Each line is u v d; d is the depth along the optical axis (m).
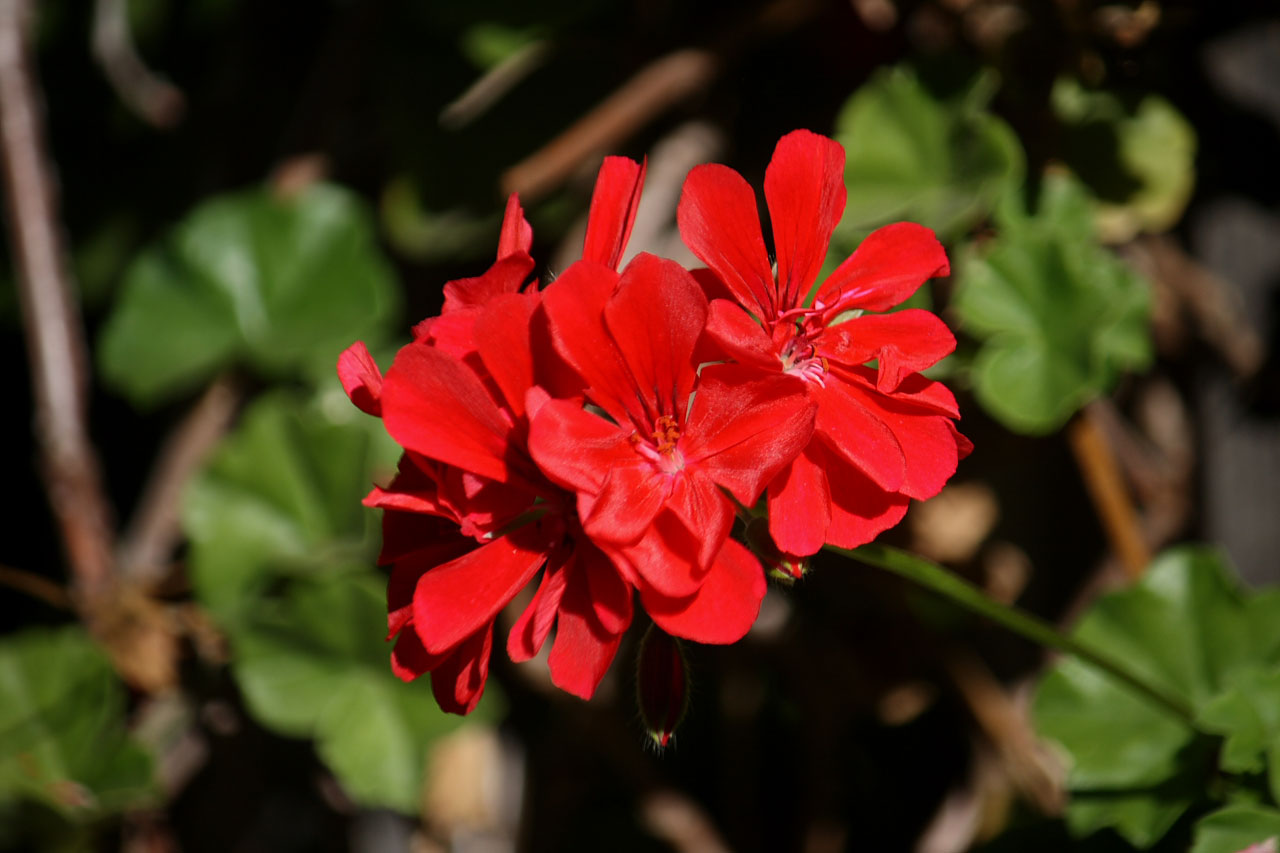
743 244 0.70
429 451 0.68
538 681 0.91
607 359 0.69
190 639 0.89
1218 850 0.76
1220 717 0.76
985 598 0.72
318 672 0.87
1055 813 0.89
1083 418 0.85
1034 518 0.92
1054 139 0.85
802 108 0.90
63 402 0.90
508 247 0.70
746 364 0.69
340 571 0.86
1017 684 0.92
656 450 0.69
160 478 0.93
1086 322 0.82
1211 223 0.91
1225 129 0.89
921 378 0.71
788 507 0.69
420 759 0.86
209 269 0.91
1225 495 0.91
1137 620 0.81
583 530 0.69
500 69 0.90
